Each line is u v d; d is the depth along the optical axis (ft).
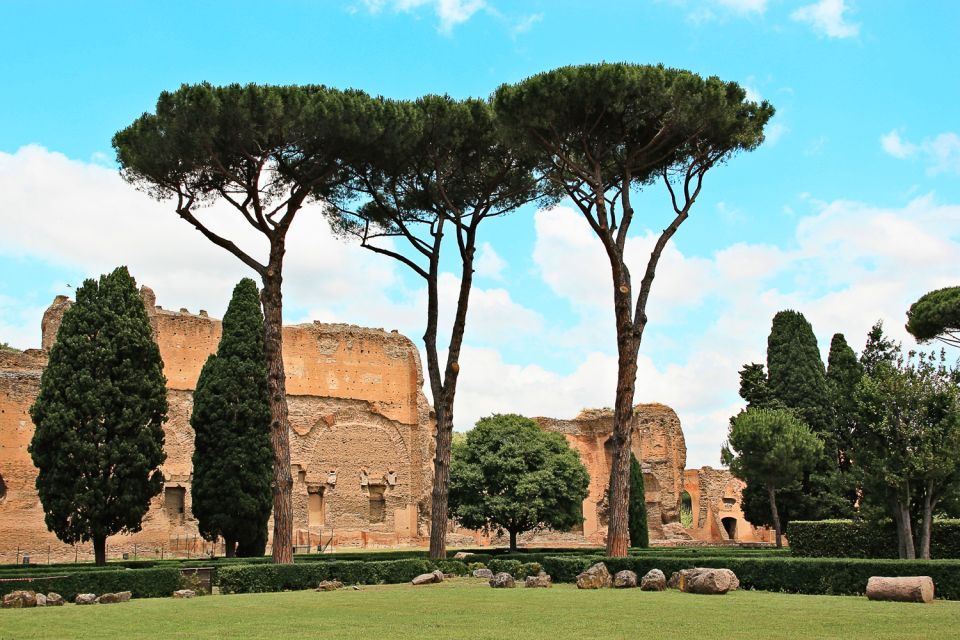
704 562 84.33
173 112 101.35
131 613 66.54
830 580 75.77
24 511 156.35
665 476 232.94
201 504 136.15
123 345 123.95
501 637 50.06
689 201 109.50
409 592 82.94
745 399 189.06
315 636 51.85
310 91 107.76
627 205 105.50
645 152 108.58
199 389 140.97
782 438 155.12
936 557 96.78
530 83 103.19
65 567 104.06
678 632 51.31
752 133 108.27
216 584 92.02
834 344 185.47
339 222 126.82
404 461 215.10
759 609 62.64
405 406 217.97
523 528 154.71
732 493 257.55
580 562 94.12
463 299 118.01
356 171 116.16
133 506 119.44
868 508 97.86
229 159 105.81
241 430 138.72
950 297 153.99
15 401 158.51
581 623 56.24
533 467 155.74
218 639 51.06
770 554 115.55
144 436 121.80
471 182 121.19
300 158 109.09
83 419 119.55
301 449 200.54
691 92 101.86
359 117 105.40
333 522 201.46
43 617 64.23
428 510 216.33
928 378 96.78
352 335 213.66
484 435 156.87
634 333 102.37
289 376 202.39
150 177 106.52
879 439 97.04
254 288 145.79
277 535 99.45
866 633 49.85
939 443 94.12
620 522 97.60
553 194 125.49
